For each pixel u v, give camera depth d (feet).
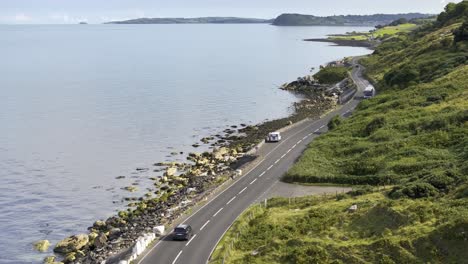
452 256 110.73
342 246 125.08
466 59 359.66
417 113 266.16
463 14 593.83
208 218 175.42
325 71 609.83
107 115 440.86
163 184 256.11
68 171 285.02
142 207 218.59
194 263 140.05
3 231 206.59
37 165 297.33
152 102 504.84
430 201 141.90
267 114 438.81
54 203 236.84
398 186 161.38
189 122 409.69
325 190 195.11
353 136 266.36
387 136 240.32
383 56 643.04
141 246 149.89
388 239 121.08
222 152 297.12
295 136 301.02
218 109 465.06
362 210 145.38
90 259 172.24
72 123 410.72
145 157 310.45
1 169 289.53
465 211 124.57
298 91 565.53
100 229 203.92
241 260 134.00
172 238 159.33
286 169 231.50
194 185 241.14
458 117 233.14
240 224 164.45
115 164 297.12
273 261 128.67
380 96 347.15
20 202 238.48
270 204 182.60
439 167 179.01
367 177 195.52
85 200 239.71
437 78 342.85
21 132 380.78
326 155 240.73
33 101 513.04
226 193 202.49
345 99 443.32
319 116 367.04
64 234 203.21
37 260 180.75
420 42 533.14
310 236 138.92
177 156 310.86
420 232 121.19
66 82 651.25
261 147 277.23
